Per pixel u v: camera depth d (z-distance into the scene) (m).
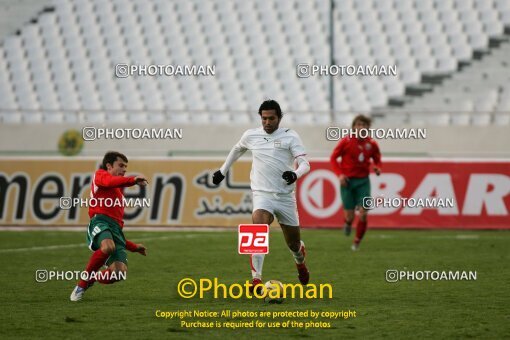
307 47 94.62
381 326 25.62
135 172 59.47
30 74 98.75
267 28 97.19
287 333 24.61
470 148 73.81
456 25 93.38
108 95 94.88
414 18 94.75
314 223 59.38
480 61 89.88
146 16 100.50
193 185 59.41
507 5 94.06
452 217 58.69
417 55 91.62
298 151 30.11
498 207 58.56
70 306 29.19
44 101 96.50
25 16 102.94
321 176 59.50
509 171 58.44
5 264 41.03
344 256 44.06
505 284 34.69
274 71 93.25
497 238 53.25
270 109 29.98
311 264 40.84
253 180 30.69
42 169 59.69
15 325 25.56
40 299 30.73
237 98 91.62
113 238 29.30
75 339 23.59
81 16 101.81
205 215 59.28
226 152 69.44
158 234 55.47
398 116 85.75
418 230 58.62
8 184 59.59
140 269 39.06
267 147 30.30
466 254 45.09
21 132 77.06
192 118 89.81
